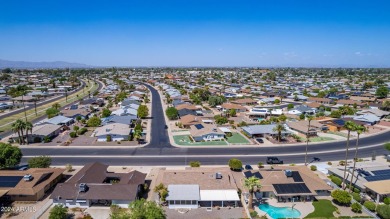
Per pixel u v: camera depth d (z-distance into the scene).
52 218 46.50
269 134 102.94
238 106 155.50
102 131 100.12
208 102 176.50
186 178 60.47
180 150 87.81
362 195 59.69
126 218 44.66
